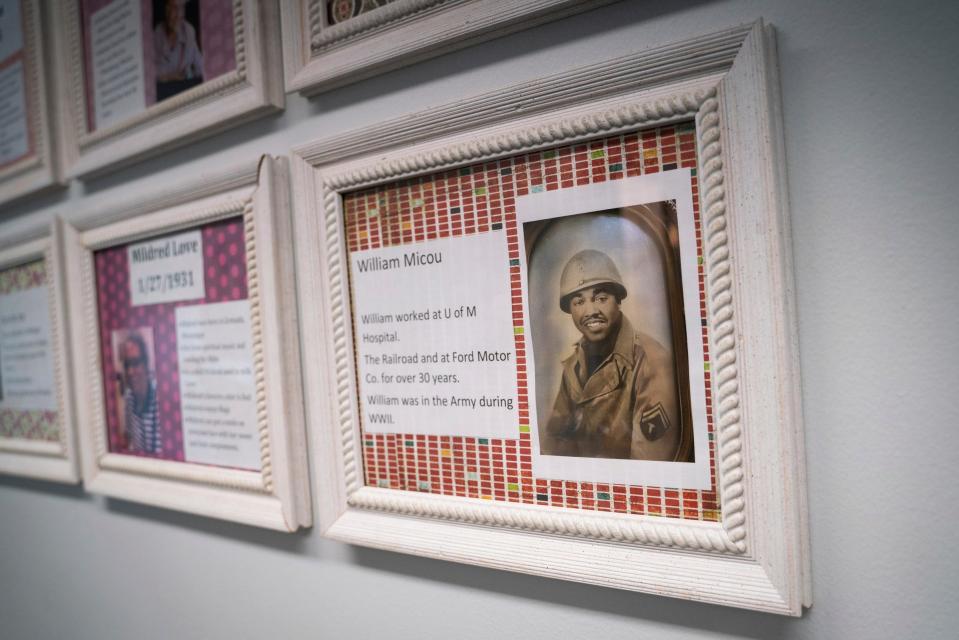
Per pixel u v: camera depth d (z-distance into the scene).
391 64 0.65
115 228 0.92
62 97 0.98
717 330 0.49
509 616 0.63
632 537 0.53
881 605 0.46
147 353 0.91
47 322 1.08
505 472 0.60
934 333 0.44
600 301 0.54
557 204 0.56
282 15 0.72
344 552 0.74
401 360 0.67
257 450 0.79
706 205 0.49
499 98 0.57
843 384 0.47
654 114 0.50
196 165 0.85
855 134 0.46
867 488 0.47
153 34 0.86
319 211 0.71
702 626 0.53
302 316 0.73
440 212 0.63
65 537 1.09
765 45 0.47
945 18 0.43
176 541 0.92
